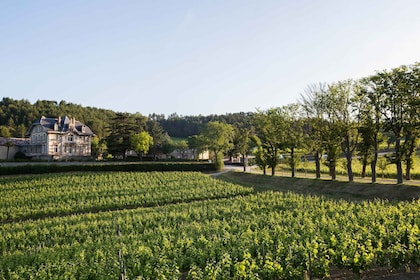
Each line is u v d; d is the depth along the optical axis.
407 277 14.75
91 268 14.55
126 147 84.50
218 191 41.25
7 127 108.25
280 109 53.28
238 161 99.69
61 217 30.19
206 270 13.47
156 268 14.11
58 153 83.38
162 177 53.56
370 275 15.11
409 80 34.47
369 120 38.44
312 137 47.62
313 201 30.98
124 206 35.59
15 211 32.47
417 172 47.06
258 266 14.13
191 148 116.12
